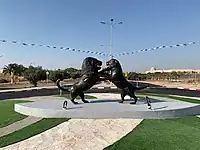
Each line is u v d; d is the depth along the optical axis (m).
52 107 13.30
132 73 66.88
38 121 11.78
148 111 12.20
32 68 53.34
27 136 9.55
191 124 11.20
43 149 8.17
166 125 10.98
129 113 12.18
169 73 81.62
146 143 8.62
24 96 24.73
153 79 74.31
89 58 14.23
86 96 21.47
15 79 69.25
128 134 9.67
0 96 25.02
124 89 14.41
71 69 54.53
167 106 13.53
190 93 26.50
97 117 12.12
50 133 9.85
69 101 15.70
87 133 9.81
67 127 10.59
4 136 9.59
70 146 8.45
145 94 24.27
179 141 8.79
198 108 13.65
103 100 15.96
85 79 14.25
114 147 8.28
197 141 8.77
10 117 12.80
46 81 59.16
